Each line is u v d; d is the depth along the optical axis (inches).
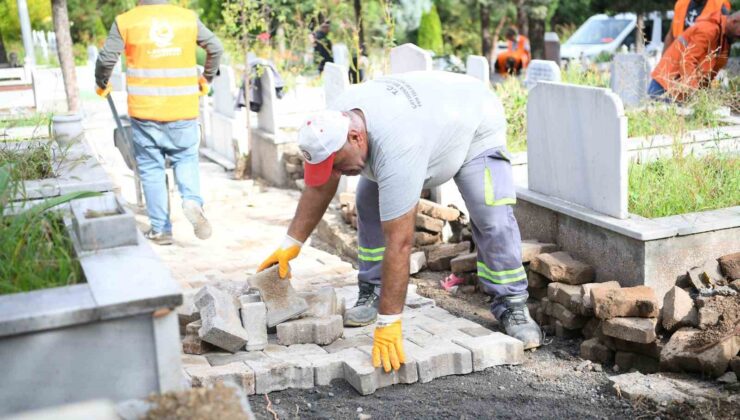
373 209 193.9
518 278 190.7
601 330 181.9
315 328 180.5
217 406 105.0
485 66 313.6
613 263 196.5
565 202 213.3
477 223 187.9
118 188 305.9
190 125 269.0
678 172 217.9
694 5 339.6
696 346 165.6
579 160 207.0
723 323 168.1
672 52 319.6
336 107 170.7
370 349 175.6
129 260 127.9
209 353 174.6
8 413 112.2
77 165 200.1
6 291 126.3
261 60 388.5
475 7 836.6
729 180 218.1
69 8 1051.3
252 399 161.6
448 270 244.2
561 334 196.2
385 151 161.3
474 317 208.5
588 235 203.6
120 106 514.6
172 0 565.6
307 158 161.6
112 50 261.6
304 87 476.1
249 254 261.9
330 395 163.6
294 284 227.5
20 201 166.7
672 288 178.9
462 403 160.4
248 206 329.4
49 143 200.1
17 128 286.5
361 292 201.8
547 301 200.1
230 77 402.9
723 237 193.0
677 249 189.8
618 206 195.6
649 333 168.1
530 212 226.4
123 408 107.3
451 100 172.6
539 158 223.1
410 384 169.2
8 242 133.8
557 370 177.3
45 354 112.5
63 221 148.9
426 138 164.4
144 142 268.4
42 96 441.7
